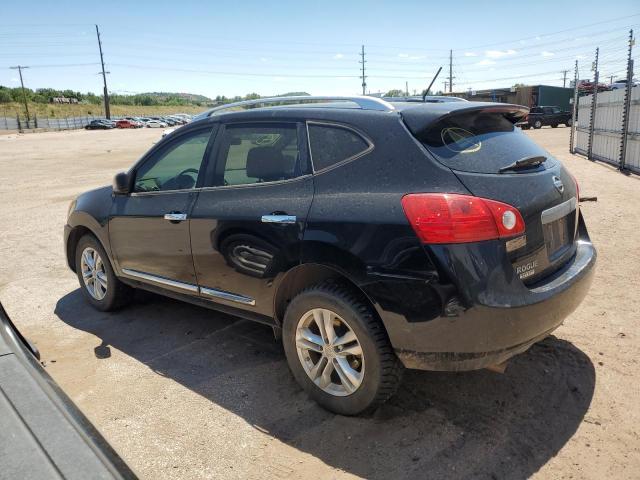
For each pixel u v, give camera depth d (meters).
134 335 4.39
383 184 2.86
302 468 2.72
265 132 3.46
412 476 2.62
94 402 3.39
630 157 11.91
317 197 3.06
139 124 73.31
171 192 3.96
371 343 2.85
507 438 2.86
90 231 4.88
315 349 3.16
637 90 11.44
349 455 2.80
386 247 2.75
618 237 6.39
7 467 1.38
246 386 3.52
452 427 2.97
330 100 3.49
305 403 3.29
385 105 3.13
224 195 3.55
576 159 15.30
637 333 3.93
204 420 3.16
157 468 2.75
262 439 2.96
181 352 4.05
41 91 124.19
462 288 2.61
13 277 6.07
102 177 15.60
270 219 3.19
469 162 2.85
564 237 3.27
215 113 3.99
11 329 2.21
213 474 2.70
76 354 4.08
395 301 2.73
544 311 2.80
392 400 3.24
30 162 21.28
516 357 3.66
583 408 3.08
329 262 2.93
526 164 3.06
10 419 1.55
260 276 3.32
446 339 2.68
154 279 4.18
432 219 2.64
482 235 2.64
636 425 2.91
